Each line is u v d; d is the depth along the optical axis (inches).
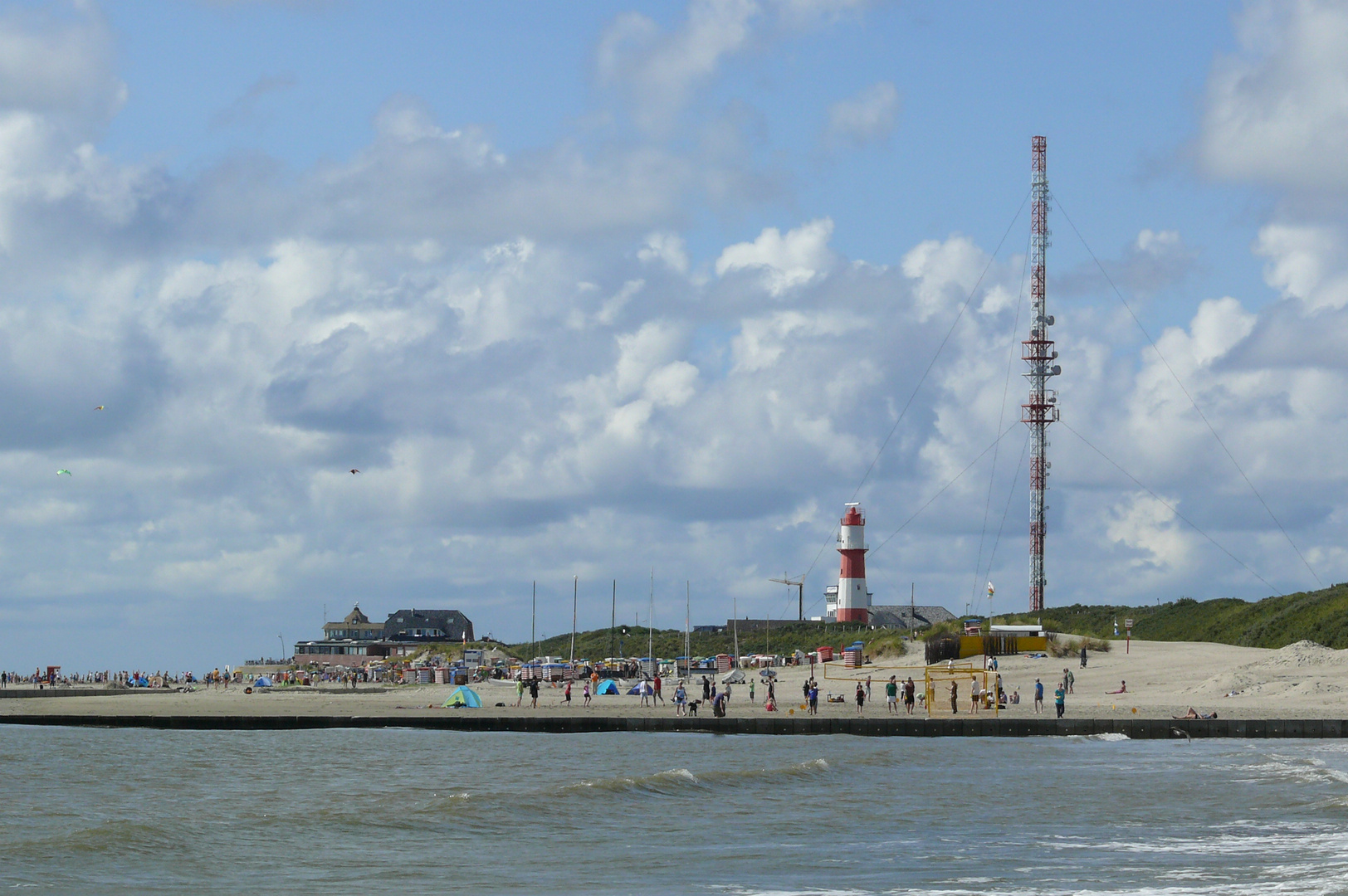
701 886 1051.3
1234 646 4163.4
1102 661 3826.3
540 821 1437.0
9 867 1137.4
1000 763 2079.2
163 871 1130.0
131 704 3983.8
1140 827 1380.4
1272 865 1131.9
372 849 1258.0
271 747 2448.3
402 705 3646.7
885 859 1189.7
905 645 4653.1
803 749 2373.3
